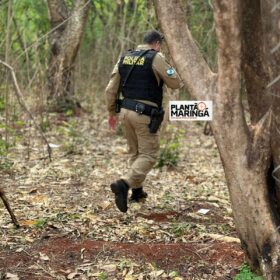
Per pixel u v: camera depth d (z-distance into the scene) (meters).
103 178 13.38
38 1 22.48
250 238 7.31
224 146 7.09
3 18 17.56
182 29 7.14
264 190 7.07
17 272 7.88
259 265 7.41
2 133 16.81
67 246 8.71
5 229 9.43
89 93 24.77
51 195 11.70
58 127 18.69
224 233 9.68
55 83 20.69
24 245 8.77
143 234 9.43
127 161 15.32
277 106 6.68
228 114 7.00
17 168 13.84
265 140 7.01
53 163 14.53
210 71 7.14
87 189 12.30
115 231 9.52
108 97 10.77
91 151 16.38
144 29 20.53
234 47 6.71
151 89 10.30
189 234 9.51
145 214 10.57
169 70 10.12
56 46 21.44
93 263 8.18
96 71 25.22
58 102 21.55
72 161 14.96
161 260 8.33
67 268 8.06
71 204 11.09
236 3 6.52
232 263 8.19
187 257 8.41
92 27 27.08
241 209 7.21
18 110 18.33
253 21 7.00
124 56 10.55
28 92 18.47
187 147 17.88
